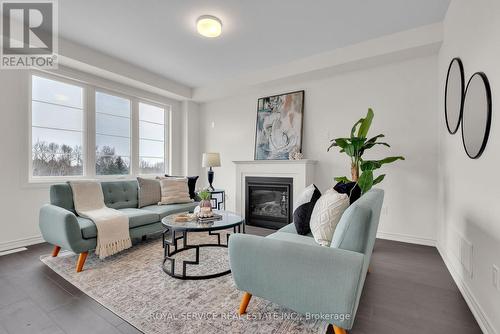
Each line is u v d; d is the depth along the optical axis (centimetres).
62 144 341
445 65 262
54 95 333
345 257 129
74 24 274
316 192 231
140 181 352
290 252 143
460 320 161
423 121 307
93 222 246
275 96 421
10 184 289
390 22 270
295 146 395
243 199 430
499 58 141
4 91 286
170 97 482
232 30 286
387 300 183
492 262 146
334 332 147
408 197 315
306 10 249
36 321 156
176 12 252
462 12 205
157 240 321
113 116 403
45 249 286
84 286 200
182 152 509
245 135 462
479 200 166
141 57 356
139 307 172
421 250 287
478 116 167
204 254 272
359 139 280
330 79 372
